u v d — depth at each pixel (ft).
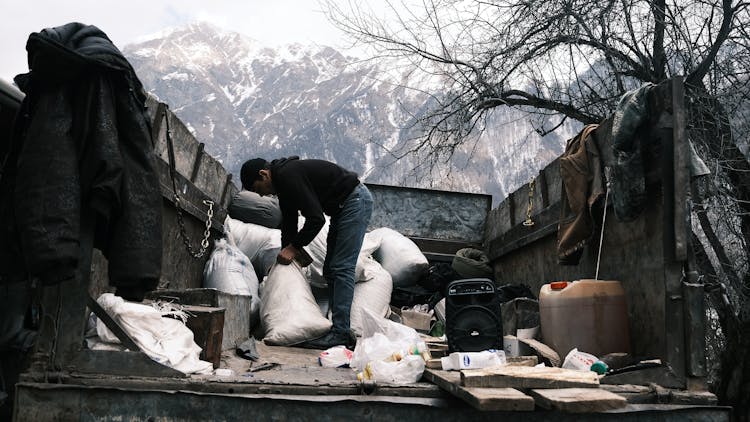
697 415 7.68
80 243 8.18
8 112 10.44
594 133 11.89
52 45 7.86
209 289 11.73
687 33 19.97
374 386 7.84
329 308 16.67
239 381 7.87
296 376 9.38
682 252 8.75
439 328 16.47
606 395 6.79
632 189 9.84
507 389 7.14
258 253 18.43
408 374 8.50
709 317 16.33
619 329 10.34
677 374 8.57
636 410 7.58
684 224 8.83
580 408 6.51
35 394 7.74
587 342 10.27
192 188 15.58
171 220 14.24
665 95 9.25
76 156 7.97
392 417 7.57
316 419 7.54
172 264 14.53
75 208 7.78
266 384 7.82
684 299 8.75
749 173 18.25
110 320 8.54
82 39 8.37
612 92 22.77
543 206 15.98
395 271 19.43
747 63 19.15
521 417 7.56
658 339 9.46
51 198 7.70
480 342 10.53
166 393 7.66
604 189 11.37
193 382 7.87
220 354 10.78
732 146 18.39
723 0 18.97
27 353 9.39
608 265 11.67
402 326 11.37
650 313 9.80
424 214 23.90
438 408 7.54
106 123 8.07
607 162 11.18
